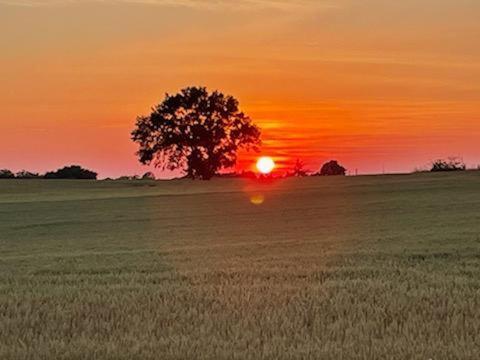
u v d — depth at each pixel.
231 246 25.08
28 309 11.45
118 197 77.88
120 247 26.94
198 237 31.73
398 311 10.82
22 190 91.25
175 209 58.94
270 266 17.69
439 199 56.56
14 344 9.11
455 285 13.45
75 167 124.00
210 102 104.31
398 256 19.25
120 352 8.58
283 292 12.88
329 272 15.98
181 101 104.56
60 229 40.88
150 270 17.64
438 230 28.58
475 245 21.56
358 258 19.03
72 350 8.66
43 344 9.06
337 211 48.50
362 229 31.81
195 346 8.76
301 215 46.50
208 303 11.89
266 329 9.70
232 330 9.64
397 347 8.56
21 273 17.58
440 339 9.00
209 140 104.06
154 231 37.28
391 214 42.69
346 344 8.74
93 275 16.56
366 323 9.93
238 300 12.00
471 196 59.66
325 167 124.00
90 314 11.09
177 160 106.88
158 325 10.19
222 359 8.18
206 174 105.44
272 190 81.12
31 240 32.84
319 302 11.70
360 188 77.94
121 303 11.94
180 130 105.25
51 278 16.08
